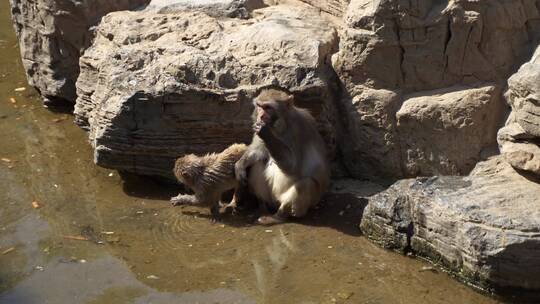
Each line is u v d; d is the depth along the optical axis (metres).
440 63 10.16
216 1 12.46
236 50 11.02
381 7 10.04
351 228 10.05
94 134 11.24
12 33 16.33
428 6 9.99
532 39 10.12
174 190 11.02
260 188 10.54
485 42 9.99
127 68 10.87
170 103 10.49
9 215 10.55
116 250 9.72
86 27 12.60
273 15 12.08
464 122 9.98
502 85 10.12
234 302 8.73
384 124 10.45
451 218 8.88
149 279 9.16
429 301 8.71
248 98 10.56
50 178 11.41
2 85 14.17
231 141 10.79
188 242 9.88
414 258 9.45
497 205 8.88
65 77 13.05
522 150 9.27
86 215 10.48
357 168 10.95
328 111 10.71
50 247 9.80
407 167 10.47
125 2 13.01
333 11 12.22
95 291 8.97
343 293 8.87
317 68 10.56
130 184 11.17
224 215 10.51
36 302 8.80
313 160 10.12
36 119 13.09
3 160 11.91
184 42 11.31
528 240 8.37
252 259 9.50
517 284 8.54
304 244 9.77
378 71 10.43
